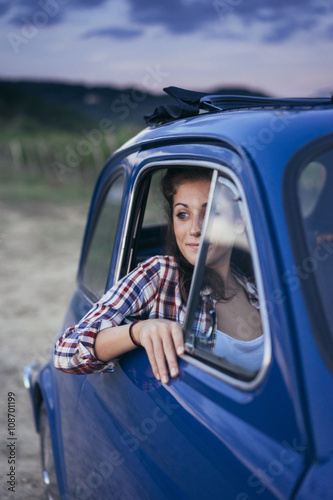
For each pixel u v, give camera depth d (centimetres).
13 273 887
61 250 1050
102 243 234
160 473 140
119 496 166
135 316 180
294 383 108
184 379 142
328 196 129
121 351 162
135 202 193
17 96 15275
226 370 131
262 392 116
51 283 820
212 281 155
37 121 13588
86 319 173
